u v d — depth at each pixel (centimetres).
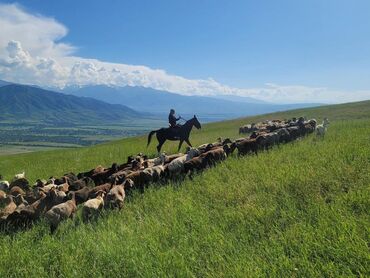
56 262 802
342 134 2059
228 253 750
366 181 997
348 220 766
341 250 669
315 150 1534
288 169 1215
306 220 829
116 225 980
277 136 1900
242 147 1728
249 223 865
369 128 2255
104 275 732
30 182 2009
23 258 823
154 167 1406
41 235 970
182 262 719
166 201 1144
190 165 1442
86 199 1220
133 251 782
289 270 649
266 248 723
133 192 1274
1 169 2966
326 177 1065
